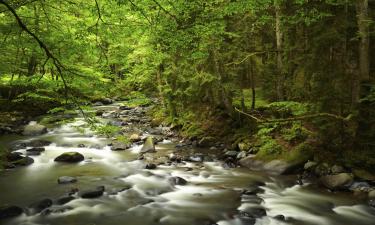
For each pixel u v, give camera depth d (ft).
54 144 55.67
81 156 46.91
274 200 32.65
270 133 48.73
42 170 41.70
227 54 51.06
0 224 27.04
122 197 33.19
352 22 42.88
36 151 49.96
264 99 63.00
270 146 44.24
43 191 34.24
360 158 37.68
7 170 41.11
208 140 54.60
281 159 41.98
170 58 56.59
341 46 46.42
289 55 51.60
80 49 27.78
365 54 37.50
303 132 44.83
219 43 46.93
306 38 50.21
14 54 40.70
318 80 43.52
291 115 48.14
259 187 36.22
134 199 32.73
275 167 41.06
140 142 56.70
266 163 42.34
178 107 68.03
